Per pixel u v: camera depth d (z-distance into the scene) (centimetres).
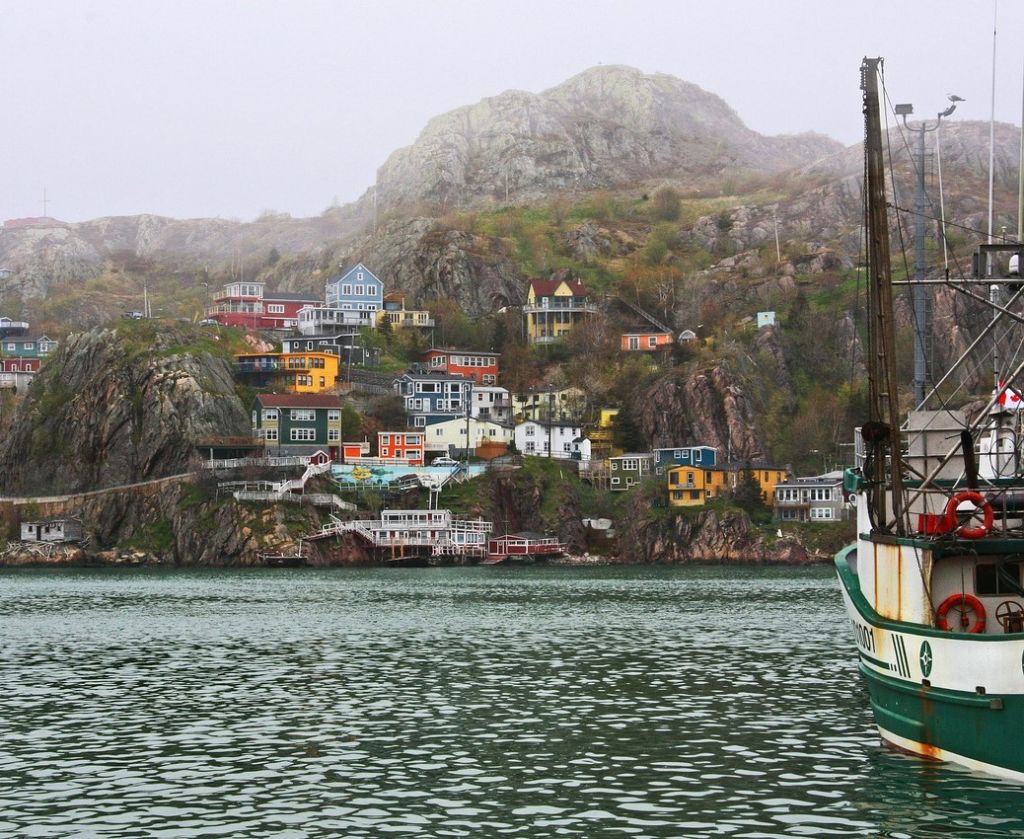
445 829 4559
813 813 4669
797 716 6688
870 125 5709
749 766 5472
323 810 4831
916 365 10631
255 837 4475
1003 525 5281
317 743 6081
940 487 5875
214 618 12794
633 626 11688
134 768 5562
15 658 9456
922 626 5084
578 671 8519
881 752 5675
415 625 11900
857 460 7112
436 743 6062
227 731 6400
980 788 4822
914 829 4422
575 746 5962
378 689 7762
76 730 6444
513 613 13238
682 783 5191
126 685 8006
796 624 11825
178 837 4481
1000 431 6244
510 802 4928
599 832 4497
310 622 12281
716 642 10250
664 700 7256
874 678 5628
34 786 5234
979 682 4750
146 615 13188
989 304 5928
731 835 4431
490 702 7238
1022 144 6053
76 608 14162
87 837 4481
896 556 5338
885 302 5619
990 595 5188
